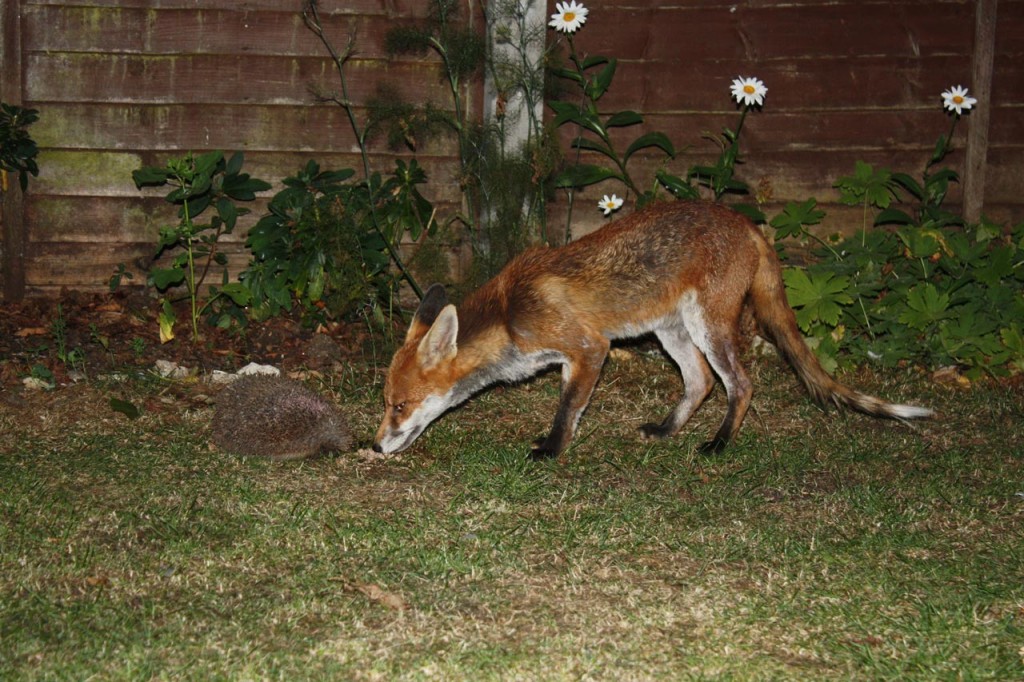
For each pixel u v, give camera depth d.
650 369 4.11
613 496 3.50
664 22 4.32
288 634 3.10
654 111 4.35
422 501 3.47
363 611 3.15
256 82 4.28
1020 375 4.05
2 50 4.19
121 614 3.12
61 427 3.71
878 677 3.04
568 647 3.09
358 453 3.64
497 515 3.42
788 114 4.36
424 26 4.28
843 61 4.34
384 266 4.22
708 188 4.37
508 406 3.92
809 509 3.47
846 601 3.20
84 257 4.31
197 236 4.32
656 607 3.18
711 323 3.69
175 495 3.45
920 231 4.20
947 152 4.35
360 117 4.31
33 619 3.11
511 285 3.68
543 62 4.23
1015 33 4.35
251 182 4.24
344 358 4.10
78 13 4.21
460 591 3.20
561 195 4.37
